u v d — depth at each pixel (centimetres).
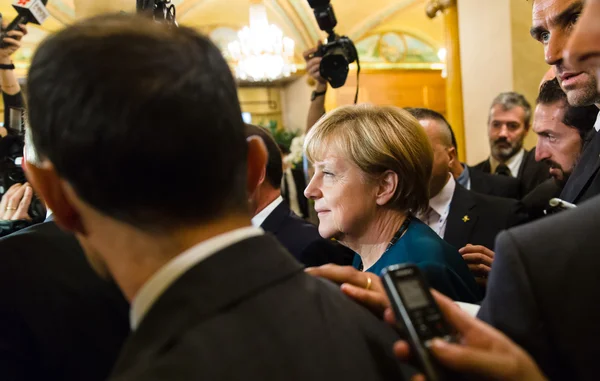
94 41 38
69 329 67
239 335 37
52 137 38
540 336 46
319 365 38
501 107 255
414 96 810
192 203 39
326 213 103
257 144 50
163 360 35
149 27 40
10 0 497
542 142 136
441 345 40
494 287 50
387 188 96
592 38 47
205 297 38
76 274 70
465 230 155
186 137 37
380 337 46
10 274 67
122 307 69
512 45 332
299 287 43
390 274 45
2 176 153
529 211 157
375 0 671
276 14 680
